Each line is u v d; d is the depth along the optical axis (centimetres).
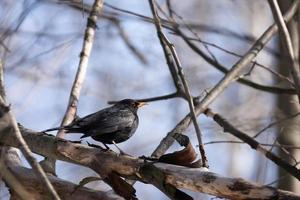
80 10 1326
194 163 859
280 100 1386
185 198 848
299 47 1217
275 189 765
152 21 1342
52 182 890
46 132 999
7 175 691
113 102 1315
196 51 1424
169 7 1388
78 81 1089
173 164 855
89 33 1142
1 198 920
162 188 852
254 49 1200
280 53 1489
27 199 684
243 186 780
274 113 1345
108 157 888
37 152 958
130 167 865
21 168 906
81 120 1031
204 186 814
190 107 909
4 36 929
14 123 699
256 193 776
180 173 834
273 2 829
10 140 877
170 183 848
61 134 1014
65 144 925
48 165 948
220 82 1177
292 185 1321
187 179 825
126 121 1107
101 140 1115
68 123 1042
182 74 934
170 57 1303
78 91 1084
